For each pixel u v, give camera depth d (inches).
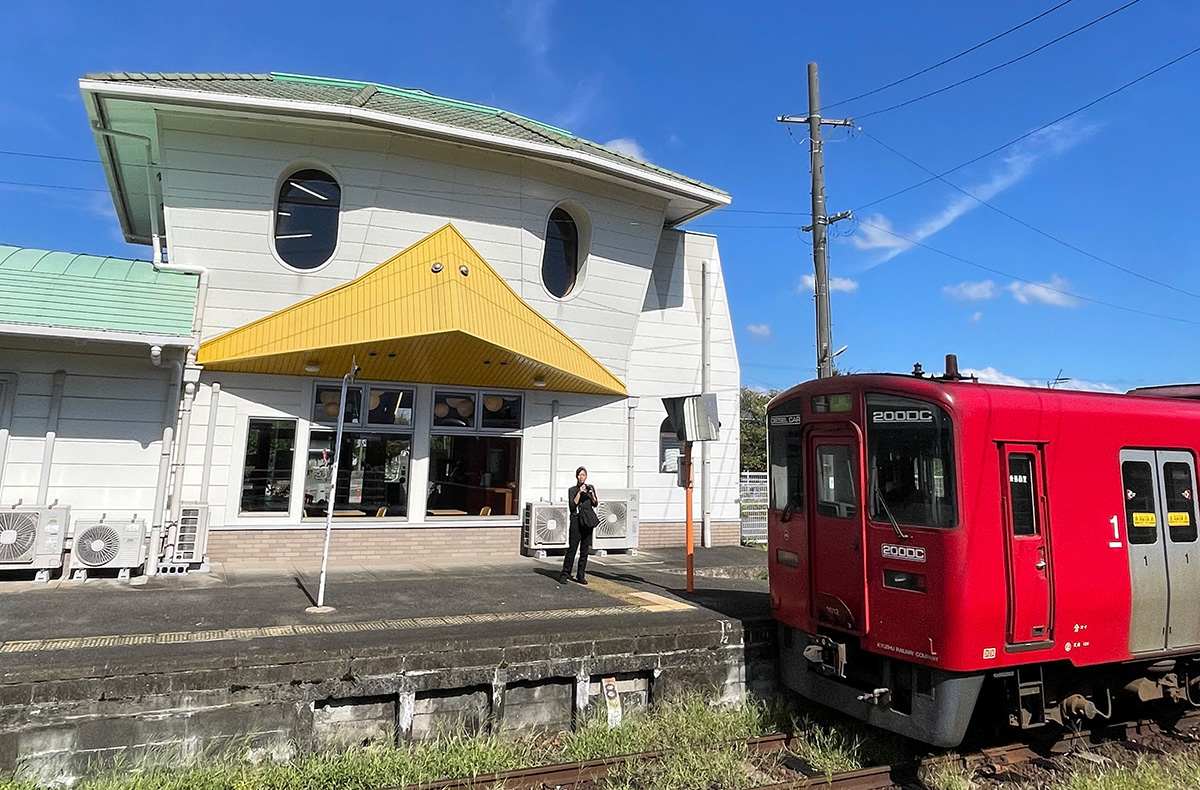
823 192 567.8
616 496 516.7
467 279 443.2
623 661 277.9
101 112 408.5
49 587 336.2
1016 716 239.5
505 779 216.2
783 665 294.4
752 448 1464.1
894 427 245.8
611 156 527.2
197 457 412.5
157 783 199.2
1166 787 218.7
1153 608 260.1
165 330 363.9
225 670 219.9
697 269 593.9
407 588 357.7
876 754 250.8
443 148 464.1
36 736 199.8
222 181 422.0
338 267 442.3
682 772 226.7
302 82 527.8
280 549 427.2
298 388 438.9
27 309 342.6
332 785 208.7
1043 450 241.6
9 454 365.7
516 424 504.4
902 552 235.6
